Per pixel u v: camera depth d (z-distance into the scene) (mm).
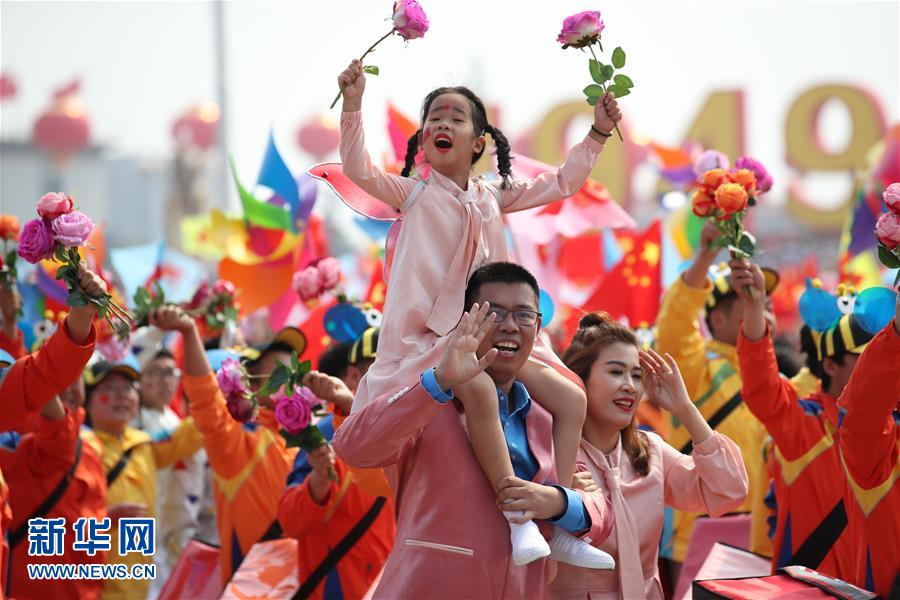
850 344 17000
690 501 15492
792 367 24641
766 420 17094
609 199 23156
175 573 21047
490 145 29609
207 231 25750
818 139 75375
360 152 13805
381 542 19328
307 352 24656
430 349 13469
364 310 21844
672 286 20719
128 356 23375
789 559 17219
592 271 33281
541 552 12781
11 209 125375
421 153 15328
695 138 69625
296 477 19203
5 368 18125
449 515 13164
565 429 13922
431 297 13820
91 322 15633
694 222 28250
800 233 106562
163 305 19656
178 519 24359
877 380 14383
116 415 23016
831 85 74812
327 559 19078
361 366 19578
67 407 20359
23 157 125812
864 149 74375
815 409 17391
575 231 22844
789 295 43562
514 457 13523
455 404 13664
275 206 24516
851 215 25797
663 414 23594
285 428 17688
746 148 69125
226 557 20469
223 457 20172
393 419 12703
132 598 21484
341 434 13281
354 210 14742
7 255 19984
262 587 19328
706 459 15172
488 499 13281
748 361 16953
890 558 15508
